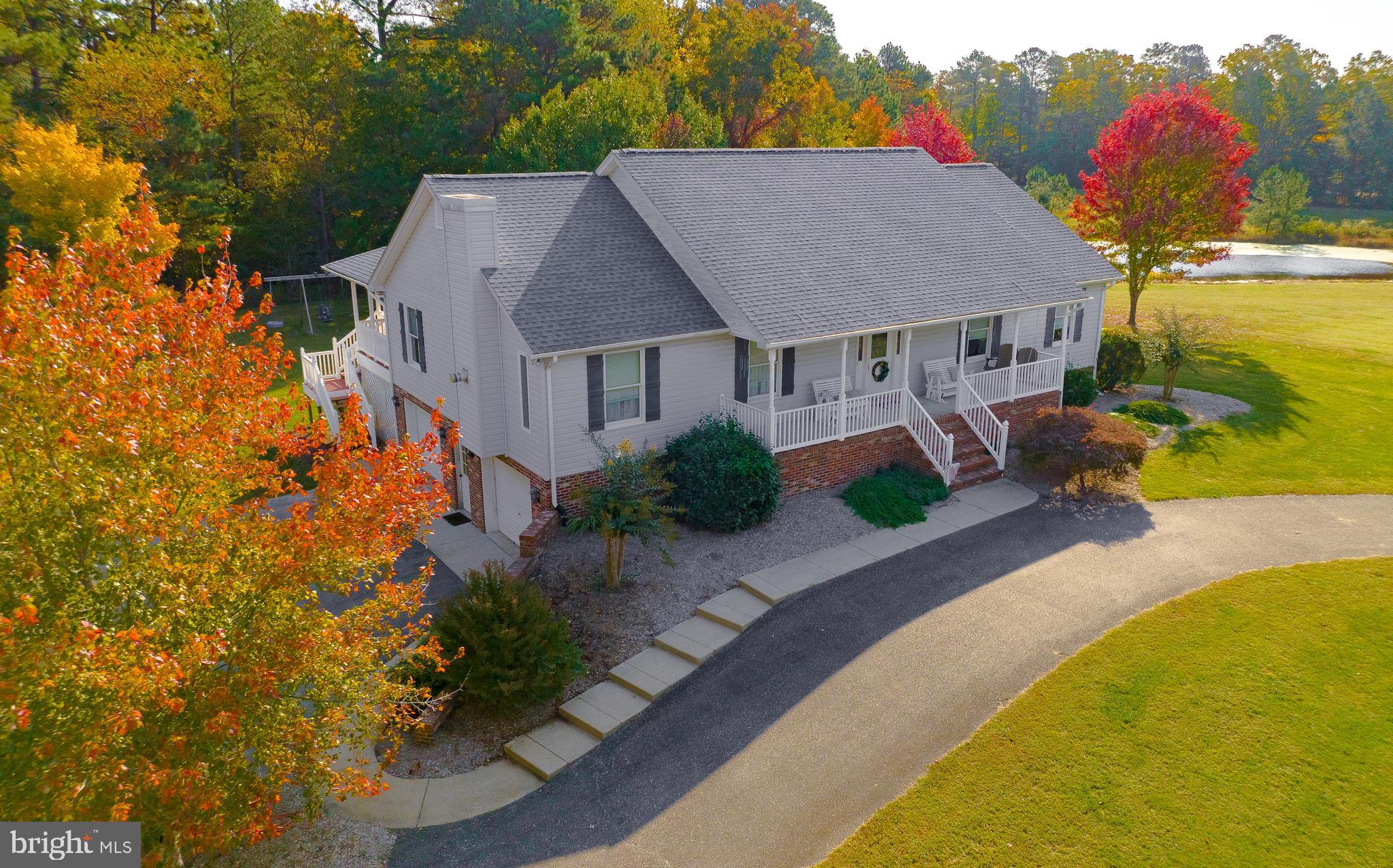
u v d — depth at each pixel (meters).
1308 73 118.44
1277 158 115.25
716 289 19.20
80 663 6.71
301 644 8.80
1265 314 42.28
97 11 46.72
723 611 15.57
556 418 17.45
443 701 13.15
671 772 12.00
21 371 7.20
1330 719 12.86
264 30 47.72
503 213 19.97
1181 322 29.22
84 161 26.80
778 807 11.29
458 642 13.27
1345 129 113.00
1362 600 16.00
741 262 19.94
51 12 40.84
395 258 21.89
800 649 14.59
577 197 21.45
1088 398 25.48
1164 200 33.00
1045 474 21.84
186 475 8.28
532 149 38.28
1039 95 139.38
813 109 61.03
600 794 11.67
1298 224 85.44
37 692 6.68
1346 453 23.62
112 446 7.46
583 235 20.23
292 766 8.88
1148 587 16.47
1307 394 28.94
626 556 17.45
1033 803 11.27
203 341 8.97
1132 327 33.47
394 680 12.23
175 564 7.96
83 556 7.64
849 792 11.48
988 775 11.73
